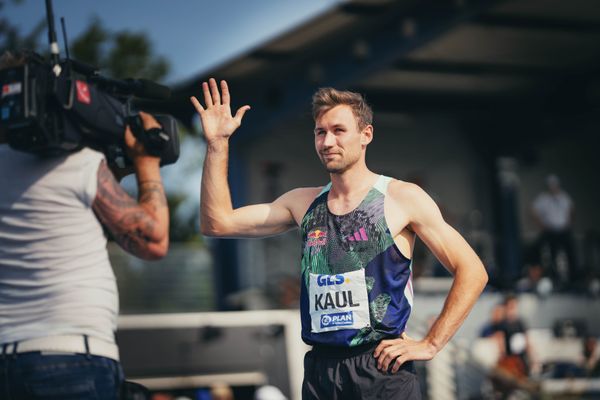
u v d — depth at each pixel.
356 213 4.68
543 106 23.72
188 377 16.25
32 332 3.94
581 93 22.92
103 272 4.12
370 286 4.56
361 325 4.52
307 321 4.65
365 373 4.52
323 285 4.61
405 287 4.64
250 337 16.58
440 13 16.84
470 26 18.66
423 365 16.92
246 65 19.22
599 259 23.38
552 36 19.88
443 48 19.97
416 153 23.89
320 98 4.73
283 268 20.50
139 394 4.12
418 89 22.94
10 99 3.88
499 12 18.20
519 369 16.70
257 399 14.92
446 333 4.58
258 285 20.14
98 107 4.15
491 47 20.25
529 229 24.81
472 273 4.65
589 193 25.72
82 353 3.94
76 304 3.99
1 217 4.06
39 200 4.05
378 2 17.14
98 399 3.95
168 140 4.48
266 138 22.12
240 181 21.22
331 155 4.68
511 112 24.28
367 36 17.92
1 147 4.17
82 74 4.23
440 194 23.95
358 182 4.75
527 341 17.02
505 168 24.41
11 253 4.03
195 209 30.25
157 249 4.28
